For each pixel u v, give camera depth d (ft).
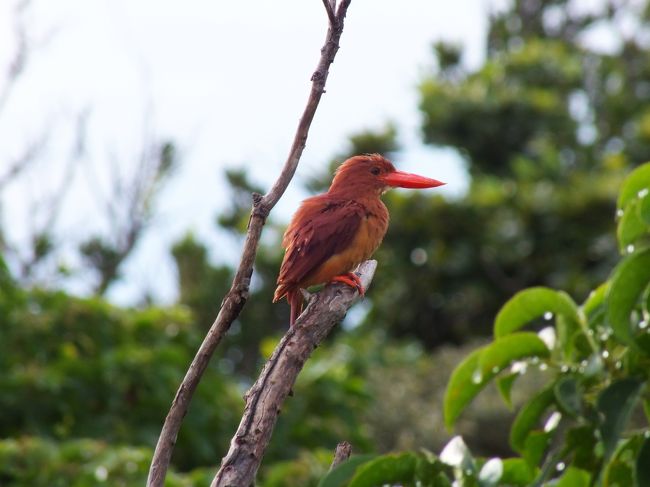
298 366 16.10
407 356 60.54
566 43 100.94
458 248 68.33
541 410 17.49
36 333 38.99
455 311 69.41
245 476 14.46
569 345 17.62
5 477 32.91
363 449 41.50
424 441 51.70
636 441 16.67
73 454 32.45
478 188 69.46
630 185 17.74
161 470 14.39
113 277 60.75
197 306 66.49
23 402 36.32
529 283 67.82
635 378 15.83
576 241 67.15
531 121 77.87
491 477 16.03
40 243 58.95
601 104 89.66
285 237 26.50
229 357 67.77
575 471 17.56
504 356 17.92
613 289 15.89
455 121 77.61
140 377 37.68
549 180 72.13
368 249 25.75
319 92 15.24
